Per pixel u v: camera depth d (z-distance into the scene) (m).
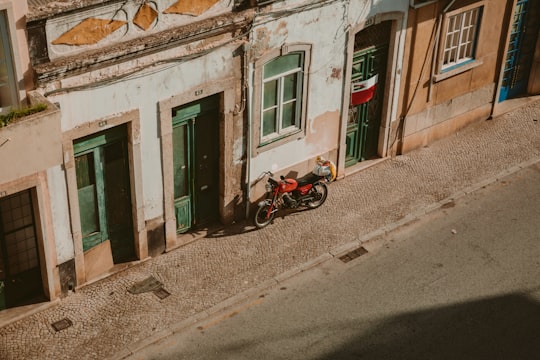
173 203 14.09
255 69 13.95
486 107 19.08
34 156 11.23
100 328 12.65
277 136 15.16
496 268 14.32
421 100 17.33
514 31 18.92
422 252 14.72
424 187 16.58
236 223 15.26
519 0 18.48
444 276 14.09
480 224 15.53
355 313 13.17
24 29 10.96
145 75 12.51
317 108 15.50
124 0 11.81
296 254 14.51
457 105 18.28
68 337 12.45
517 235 15.23
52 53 11.41
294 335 12.68
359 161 17.30
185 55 12.80
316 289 13.71
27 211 12.38
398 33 15.93
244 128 14.43
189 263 14.17
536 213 15.89
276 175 15.51
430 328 12.88
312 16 14.32
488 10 17.52
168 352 12.28
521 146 18.17
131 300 13.25
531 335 12.77
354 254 14.61
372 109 16.81
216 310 13.13
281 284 13.80
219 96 13.88
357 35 15.59
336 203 15.93
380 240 15.02
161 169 13.59
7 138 10.81
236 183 14.89
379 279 13.99
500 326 12.95
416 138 17.78
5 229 12.26
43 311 12.93
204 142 14.23
